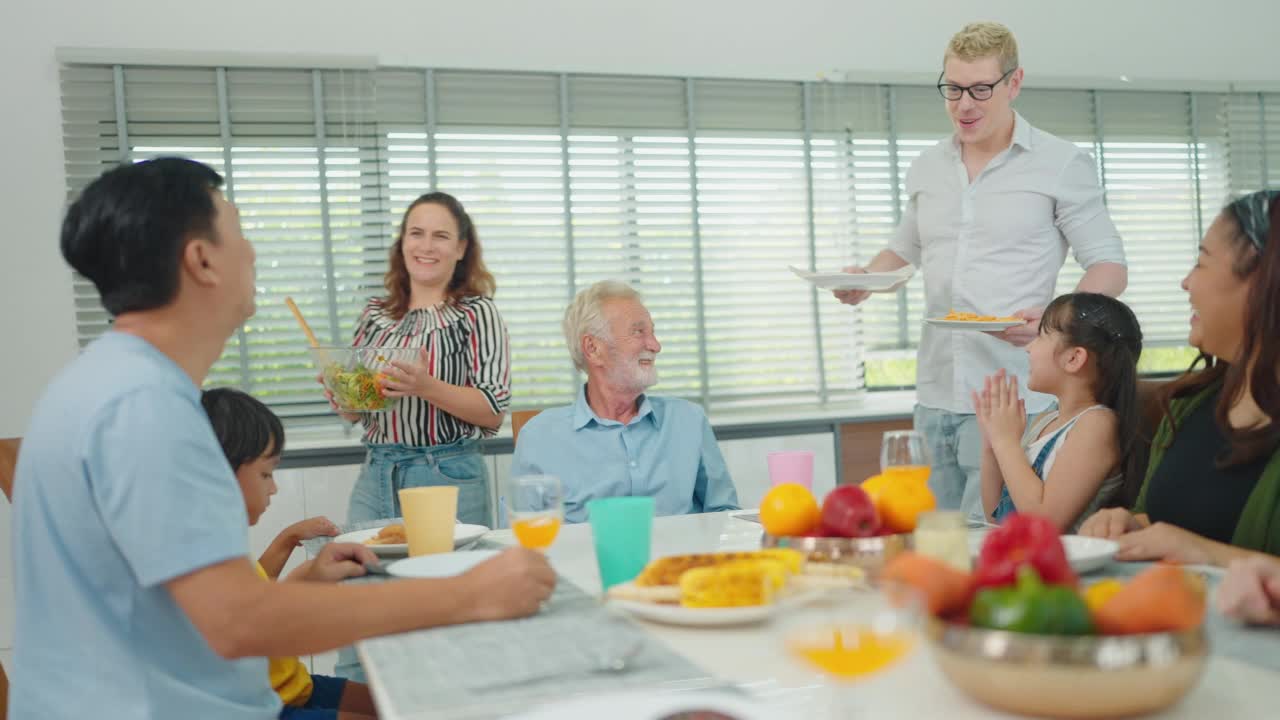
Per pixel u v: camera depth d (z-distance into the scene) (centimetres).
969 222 276
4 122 314
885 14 386
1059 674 71
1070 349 192
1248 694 80
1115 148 410
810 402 387
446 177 353
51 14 317
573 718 78
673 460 218
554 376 364
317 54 337
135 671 105
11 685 108
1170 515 150
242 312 117
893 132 390
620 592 109
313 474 326
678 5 367
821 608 73
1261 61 422
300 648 103
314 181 343
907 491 125
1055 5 400
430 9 346
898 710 79
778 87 380
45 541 105
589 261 367
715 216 378
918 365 293
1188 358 421
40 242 318
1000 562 84
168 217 107
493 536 177
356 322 346
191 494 101
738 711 78
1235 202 141
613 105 365
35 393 318
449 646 102
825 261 387
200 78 332
